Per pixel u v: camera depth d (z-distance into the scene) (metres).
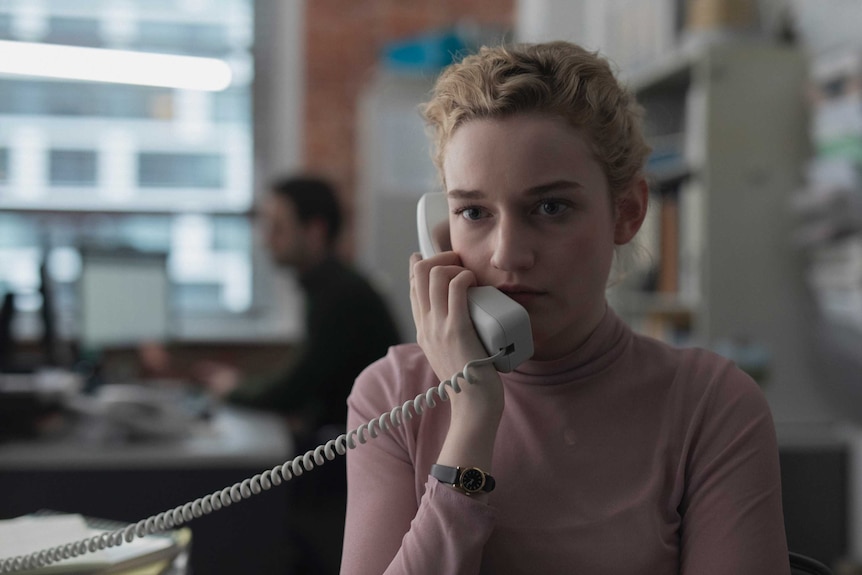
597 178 0.90
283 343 4.17
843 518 2.53
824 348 2.57
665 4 2.82
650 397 0.96
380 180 3.83
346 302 3.01
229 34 4.28
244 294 4.34
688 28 2.75
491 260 0.91
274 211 3.15
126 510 2.32
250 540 2.39
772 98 2.60
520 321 0.89
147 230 4.20
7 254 4.05
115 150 4.16
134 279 3.30
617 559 0.88
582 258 0.90
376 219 3.82
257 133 4.31
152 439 2.51
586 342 0.96
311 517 2.64
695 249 2.61
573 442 0.94
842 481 2.53
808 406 2.63
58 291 4.03
